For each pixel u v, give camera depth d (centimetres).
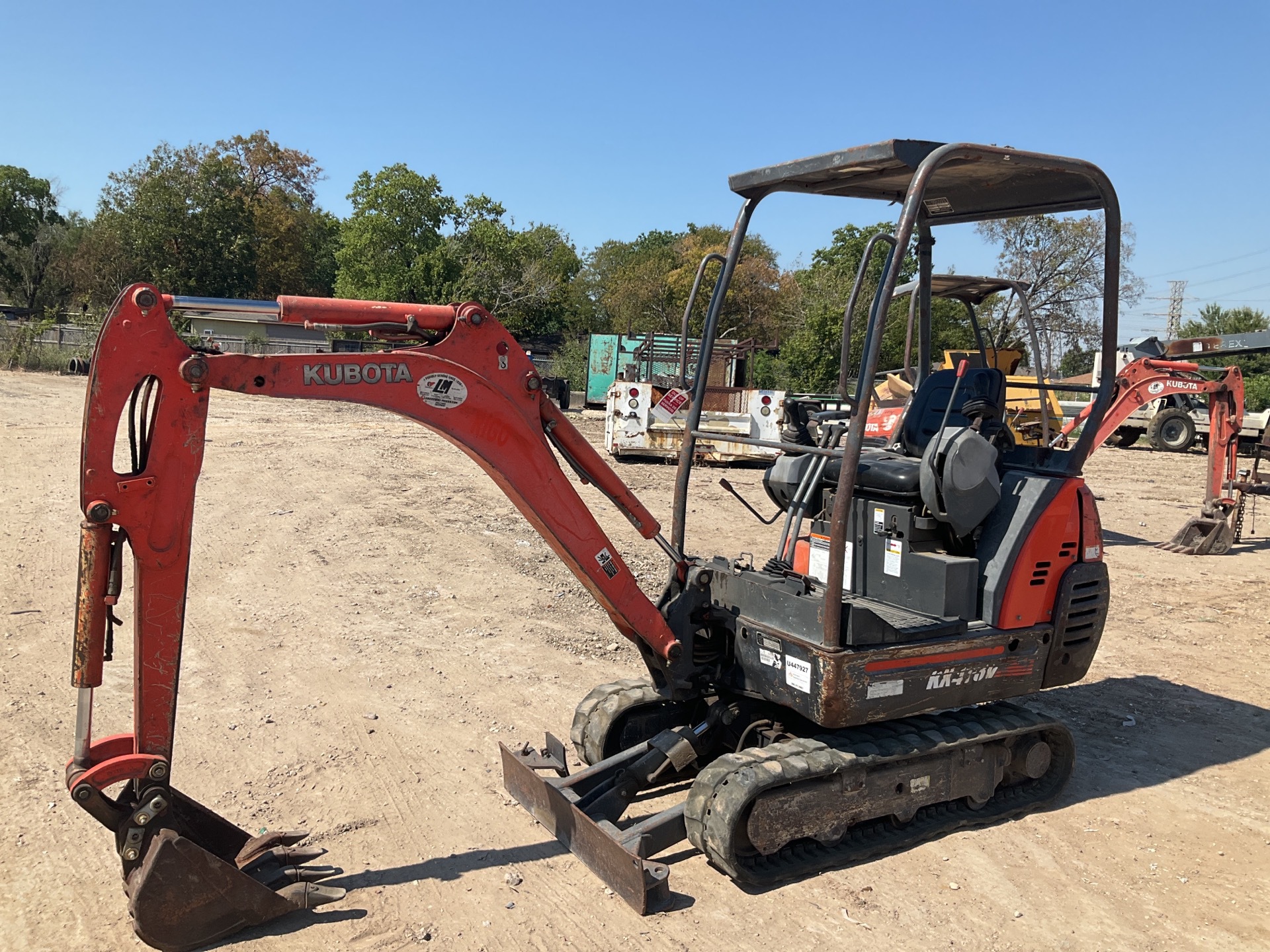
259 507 1016
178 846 311
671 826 385
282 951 322
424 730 513
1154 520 1330
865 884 385
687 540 1000
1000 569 422
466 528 977
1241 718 598
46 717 505
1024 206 467
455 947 330
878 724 429
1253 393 2959
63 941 325
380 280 4100
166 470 305
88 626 304
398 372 335
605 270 5931
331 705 538
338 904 353
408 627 681
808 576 475
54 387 2348
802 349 2725
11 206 5241
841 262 3588
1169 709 611
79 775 308
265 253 5191
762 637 400
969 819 439
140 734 312
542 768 428
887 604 443
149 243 4497
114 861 377
